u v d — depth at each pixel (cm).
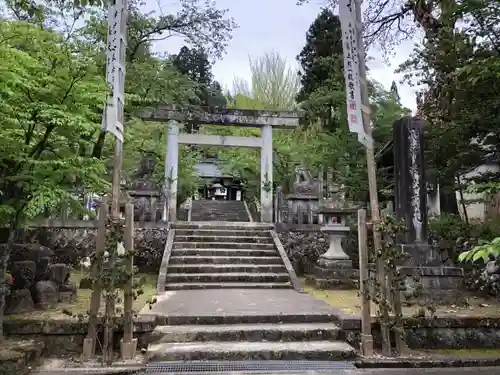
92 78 502
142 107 1088
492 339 568
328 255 991
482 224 955
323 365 481
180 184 1680
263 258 1005
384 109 1274
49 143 515
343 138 1262
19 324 497
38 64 459
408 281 670
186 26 1092
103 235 493
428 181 984
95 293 490
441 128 923
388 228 530
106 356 467
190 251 1016
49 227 1045
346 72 580
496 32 809
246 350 493
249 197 2027
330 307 641
